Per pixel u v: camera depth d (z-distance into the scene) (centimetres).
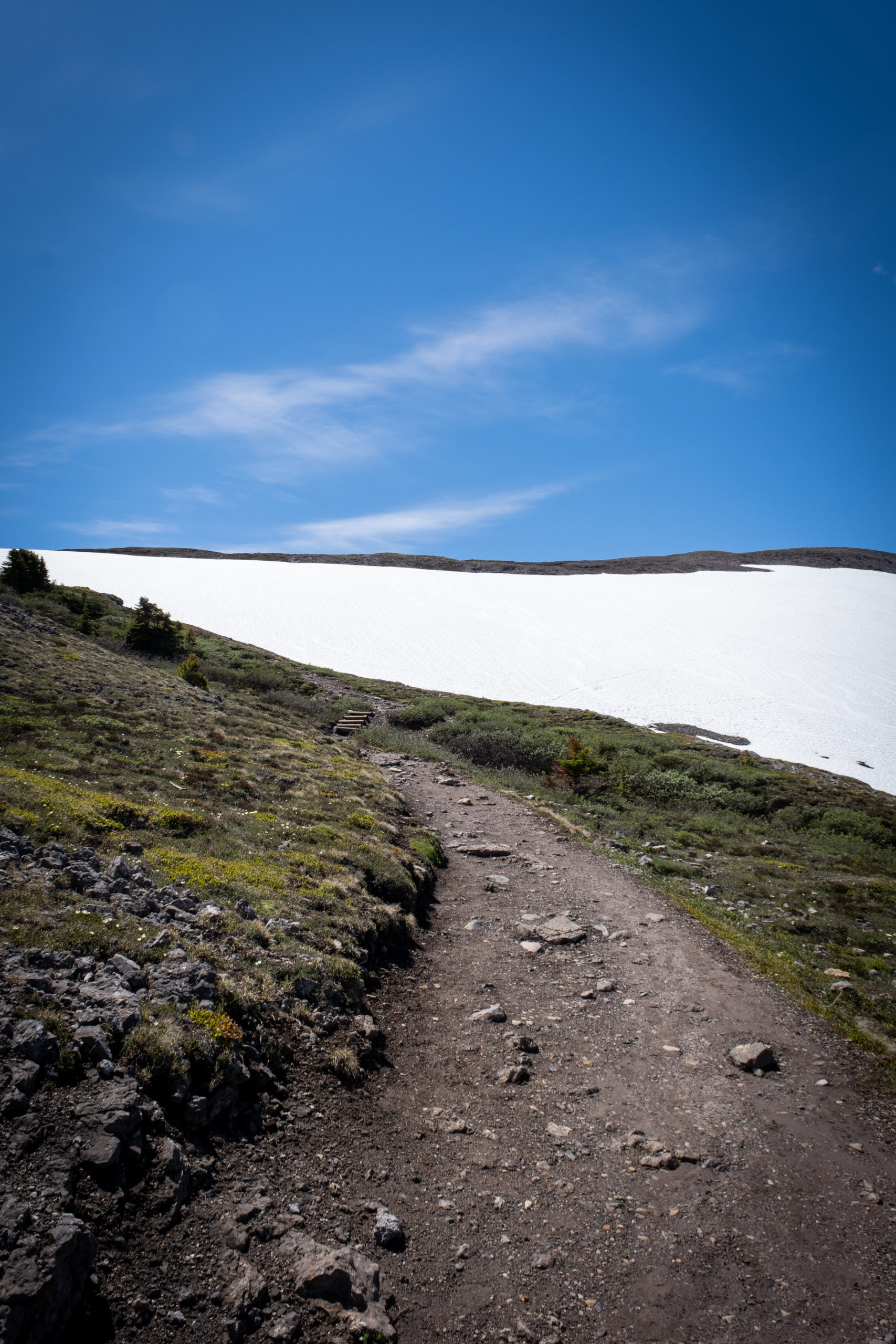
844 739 4191
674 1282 427
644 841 1809
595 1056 696
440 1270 422
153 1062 462
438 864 1323
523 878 1291
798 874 1606
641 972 900
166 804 1054
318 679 4262
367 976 777
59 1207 347
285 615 6006
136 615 3472
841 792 2938
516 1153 543
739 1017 787
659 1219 479
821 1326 400
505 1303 405
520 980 863
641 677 5112
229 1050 512
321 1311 366
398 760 2502
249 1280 365
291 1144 490
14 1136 376
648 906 1164
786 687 5072
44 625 2559
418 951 925
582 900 1180
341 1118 541
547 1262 436
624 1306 408
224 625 5559
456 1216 469
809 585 8831
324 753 2000
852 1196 511
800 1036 753
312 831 1135
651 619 6750
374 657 5175
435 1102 600
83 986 505
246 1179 440
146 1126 425
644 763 2920
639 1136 566
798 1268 441
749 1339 390
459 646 5572
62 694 1692
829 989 905
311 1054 593
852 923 1262
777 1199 504
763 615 7125
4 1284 297
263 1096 520
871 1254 456
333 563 9869
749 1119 600
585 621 6575
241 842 988
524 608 6906
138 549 9988
